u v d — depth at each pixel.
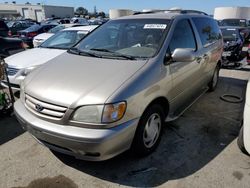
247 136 2.69
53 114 2.45
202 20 4.40
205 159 2.94
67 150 2.50
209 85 5.23
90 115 2.34
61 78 2.71
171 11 4.28
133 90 2.51
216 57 5.02
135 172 2.73
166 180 2.60
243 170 2.73
